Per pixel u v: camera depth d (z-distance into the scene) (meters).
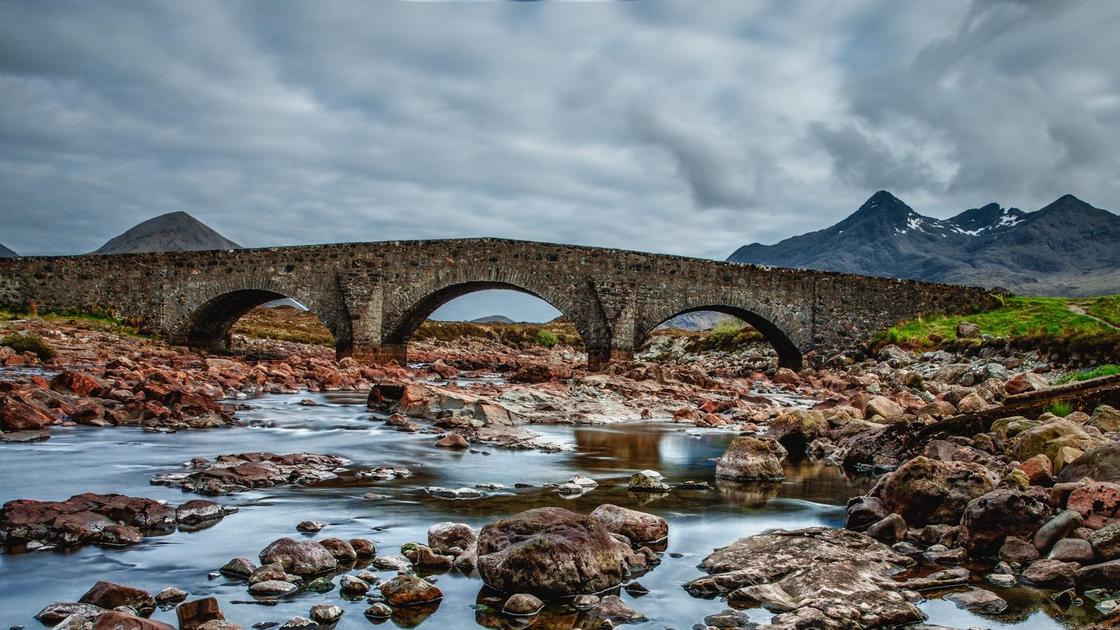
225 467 12.41
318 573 7.59
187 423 18.59
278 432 18.33
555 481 13.06
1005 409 15.65
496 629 6.41
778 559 8.20
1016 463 12.49
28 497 10.56
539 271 41.25
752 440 14.47
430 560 8.02
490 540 7.84
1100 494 8.80
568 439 18.88
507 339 87.50
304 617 6.43
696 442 18.84
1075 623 6.80
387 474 13.05
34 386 20.86
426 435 18.28
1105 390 15.28
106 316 44.91
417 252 41.91
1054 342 36.44
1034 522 8.74
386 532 9.27
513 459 15.33
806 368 43.22
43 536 8.56
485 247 41.50
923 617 6.90
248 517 9.84
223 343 50.28
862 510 10.03
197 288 44.00
